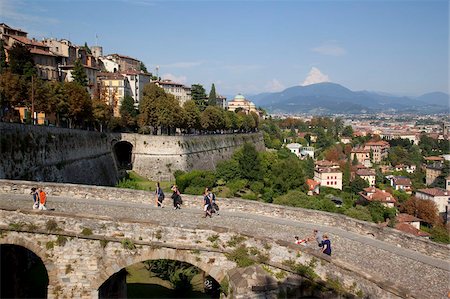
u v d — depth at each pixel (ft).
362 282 65.36
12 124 178.81
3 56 337.52
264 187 398.62
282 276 76.59
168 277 138.00
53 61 462.60
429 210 476.13
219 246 83.05
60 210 96.99
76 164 255.29
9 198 104.32
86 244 85.05
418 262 75.31
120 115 435.94
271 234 89.51
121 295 100.99
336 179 619.26
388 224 380.58
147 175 368.68
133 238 84.69
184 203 107.45
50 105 272.31
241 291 75.25
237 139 535.19
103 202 107.55
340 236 89.20
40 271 113.19
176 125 425.69
